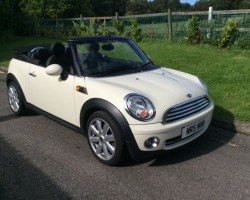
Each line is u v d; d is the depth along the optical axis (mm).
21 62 6113
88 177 4148
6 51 16391
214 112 5891
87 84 4512
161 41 14188
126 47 5461
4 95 8164
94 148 4547
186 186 3891
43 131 5695
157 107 4027
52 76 5102
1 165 4512
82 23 19578
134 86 4355
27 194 3809
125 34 16016
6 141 5324
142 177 4113
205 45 12344
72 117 4852
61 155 4766
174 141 4184
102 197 3729
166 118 4051
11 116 6520
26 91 5949
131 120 3959
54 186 3967
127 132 3994
